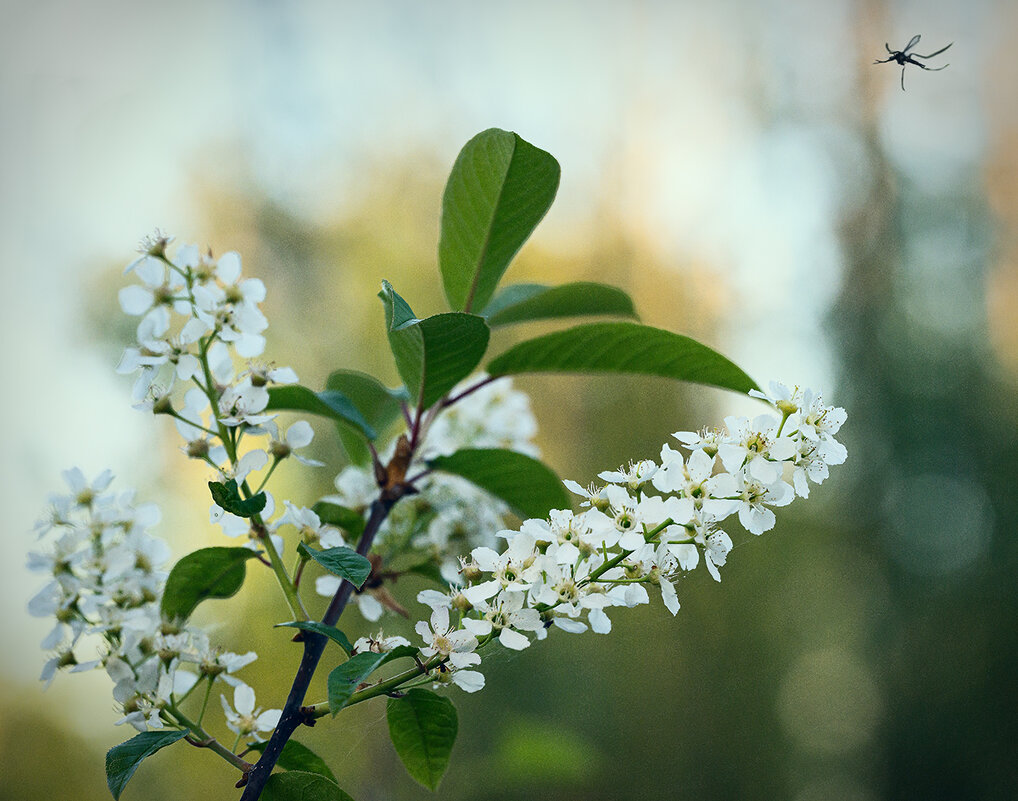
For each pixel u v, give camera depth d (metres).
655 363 1.84
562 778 2.97
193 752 5.37
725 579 7.43
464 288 1.96
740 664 7.17
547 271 9.05
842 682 7.65
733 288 8.59
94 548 1.61
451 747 1.53
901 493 8.09
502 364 1.88
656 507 1.33
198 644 1.55
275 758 1.32
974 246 8.77
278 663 4.59
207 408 1.57
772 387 1.40
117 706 1.48
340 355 7.61
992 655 7.65
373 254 8.39
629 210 9.10
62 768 6.14
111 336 5.93
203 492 5.05
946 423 8.12
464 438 2.44
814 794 7.33
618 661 6.48
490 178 1.80
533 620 1.31
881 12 8.88
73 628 1.53
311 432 1.56
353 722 3.81
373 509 1.76
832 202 8.77
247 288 1.54
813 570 7.77
